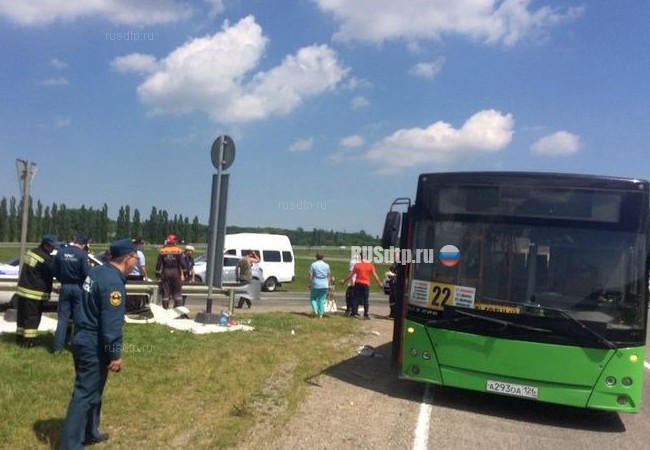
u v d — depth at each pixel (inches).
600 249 283.4
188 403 269.1
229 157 504.7
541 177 294.7
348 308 681.6
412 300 310.0
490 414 301.1
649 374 466.9
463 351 295.0
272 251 1219.9
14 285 457.1
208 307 506.0
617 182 285.3
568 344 278.4
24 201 462.6
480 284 295.9
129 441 217.9
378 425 264.8
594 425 297.1
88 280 204.4
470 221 303.0
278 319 576.4
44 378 286.5
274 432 240.1
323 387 323.3
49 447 205.6
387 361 410.3
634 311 276.5
